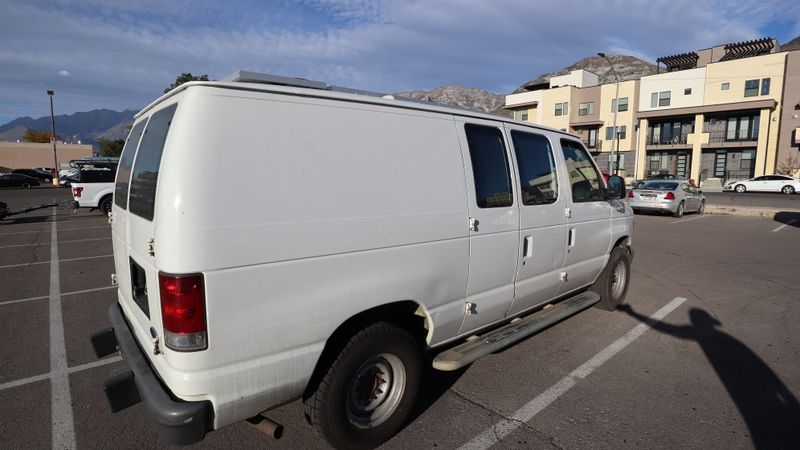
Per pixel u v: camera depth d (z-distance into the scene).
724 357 4.21
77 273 7.48
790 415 3.23
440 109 3.14
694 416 3.22
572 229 4.37
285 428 3.09
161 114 2.53
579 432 3.04
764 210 16.70
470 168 3.25
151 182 2.39
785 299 6.07
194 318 2.05
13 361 4.09
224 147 2.13
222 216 2.10
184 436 2.09
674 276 7.37
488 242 3.37
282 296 2.28
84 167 15.57
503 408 3.33
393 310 2.94
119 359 4.14
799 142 35.62
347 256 2.51
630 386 3.66
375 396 2.84
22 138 98.06
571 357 4.21
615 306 5.57
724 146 39.81
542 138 4.12
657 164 45.06
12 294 6.22
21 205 21.83
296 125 2.37
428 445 2.89
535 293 4.01
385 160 2.72
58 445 2.88
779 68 36.75
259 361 2.25
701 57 47.19
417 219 2.85
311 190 2.37
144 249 2.43
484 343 3.41
